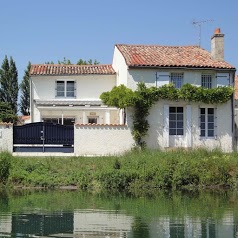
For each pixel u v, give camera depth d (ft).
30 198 79.61
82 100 140.05
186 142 125.70
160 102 124.36
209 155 105.40
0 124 111.45
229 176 97.04
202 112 127.85
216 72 128.36
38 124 113.91
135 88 123.95
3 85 230.89
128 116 121.19
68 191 88.99
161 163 97.25
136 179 93.56
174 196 84.12
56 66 145.69
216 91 125.80
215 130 127.54
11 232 53.93
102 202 76.18
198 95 124.57
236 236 52.85
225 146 127.65
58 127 114.93
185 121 126.11
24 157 104.73
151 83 124.77
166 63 125.70
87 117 138.51
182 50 139.74
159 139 123.65
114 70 143.33
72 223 58.95
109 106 130.62
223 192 89.86
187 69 126.52
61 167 98.84
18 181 93.56
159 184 92.99
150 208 70.69
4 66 230.89
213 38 134.10
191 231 55.52
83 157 105.70
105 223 59.36
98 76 141.28
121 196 83.25
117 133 118.73
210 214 65.98
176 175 94.22
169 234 53.98
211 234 54.08
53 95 140.05
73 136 115.65
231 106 128.67
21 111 234.38
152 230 55.83
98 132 117.08
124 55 129.39
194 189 93.35
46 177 94.73
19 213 65.26
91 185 92.79
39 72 139.85
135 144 120.26
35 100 137.90
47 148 113.91
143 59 127.34
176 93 123.75
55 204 73.26
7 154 100.53
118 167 98.02
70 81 140.87
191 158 101.24
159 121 123.95
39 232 54.19
